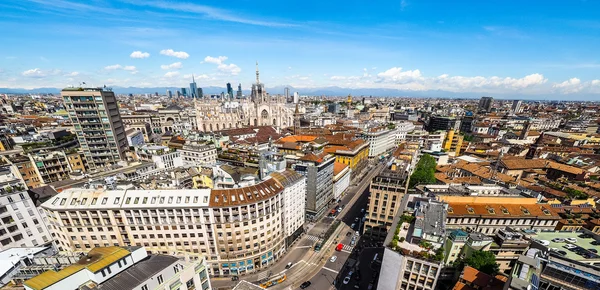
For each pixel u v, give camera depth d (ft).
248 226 283.59
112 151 500.33
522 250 233.35
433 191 322.14
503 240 234.38
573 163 522.47
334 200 491.72
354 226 407.64
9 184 271.69
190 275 191.93
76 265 158.51
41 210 283.18
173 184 333.62
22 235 269.03
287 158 452.76
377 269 310.24
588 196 359.66
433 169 489.26
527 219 280.10
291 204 343.87
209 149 550.36
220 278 293.02
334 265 319.06
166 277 176.14
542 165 520.42
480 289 200.23
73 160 469.98
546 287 174.50
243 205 273.33
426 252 198.59
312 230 398.01
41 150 460.55
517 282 153.79
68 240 269.44
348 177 551.59
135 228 268.41
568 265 174.70
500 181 424.87
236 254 288.30
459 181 424.87
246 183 301.22
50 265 182.80
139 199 268.21
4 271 182.60
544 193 382.83
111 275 162.50
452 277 240.94
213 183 353.72
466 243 239.91
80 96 462.19
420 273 197.36
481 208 286.05
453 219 279.69
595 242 223.30
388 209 353.31
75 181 362.94
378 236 369.30
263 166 378.12
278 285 285.23
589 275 163.22
